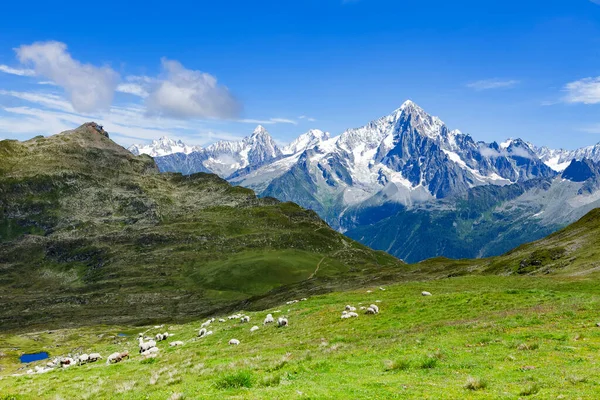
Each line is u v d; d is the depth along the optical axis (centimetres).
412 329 3847
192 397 2075
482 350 2706
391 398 1839
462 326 3600
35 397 2789
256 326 5253
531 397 1712
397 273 17462
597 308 3703
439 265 18112
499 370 2208
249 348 3959
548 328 3180
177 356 3928
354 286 15450
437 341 3112
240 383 2253
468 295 5259
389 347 3069
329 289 15175
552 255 10625
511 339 2955
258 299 17588
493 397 1752
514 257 12850
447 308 4712
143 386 2595
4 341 15400
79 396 2597
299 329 4731
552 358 2356
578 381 1859
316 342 3816
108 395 2508
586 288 5919
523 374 2091
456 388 1925
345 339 3806
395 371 2370
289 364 2753
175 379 2595
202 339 5219
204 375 2650
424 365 2406
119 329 17712
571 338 2812
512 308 4344
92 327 18900
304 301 7006
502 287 6650
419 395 1858
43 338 16175
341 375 2361
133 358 4356
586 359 2273
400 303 5259
